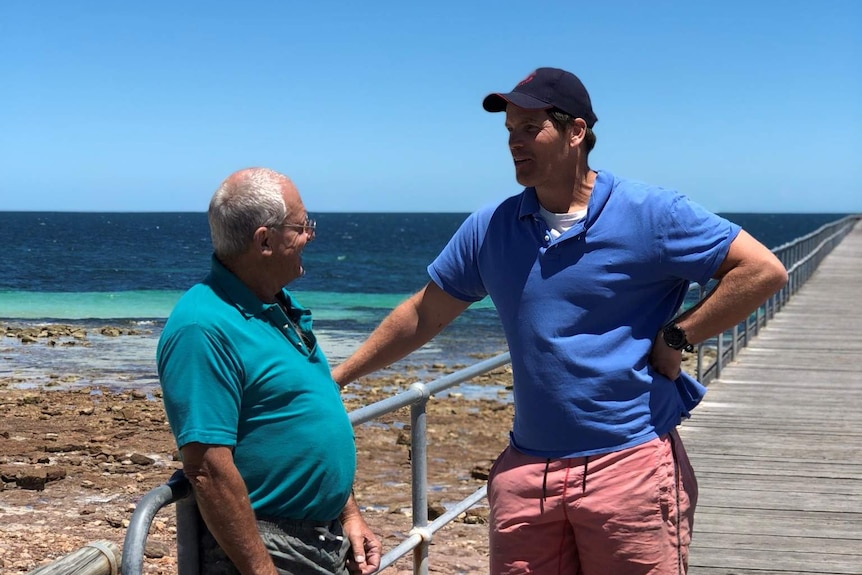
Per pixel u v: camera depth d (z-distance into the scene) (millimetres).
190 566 2189
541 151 2666
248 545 2127
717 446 6926
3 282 43625
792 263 17453
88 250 73375
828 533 4965
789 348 11945
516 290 2781
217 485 2104
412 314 3115
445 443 11094
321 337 25391
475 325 29047
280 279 2344
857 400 8664
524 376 2791
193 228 131750
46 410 13203
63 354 21312
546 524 2803
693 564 4531
